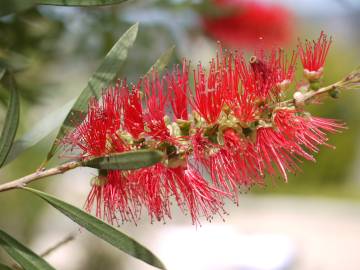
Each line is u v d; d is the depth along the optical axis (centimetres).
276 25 55
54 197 32
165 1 52
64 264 83
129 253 32
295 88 33
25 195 71
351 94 199
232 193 33
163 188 33
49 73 52
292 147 33
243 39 54
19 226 74
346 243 138
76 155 33
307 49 33
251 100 33
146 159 30
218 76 33
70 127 33
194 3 52
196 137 33
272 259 106
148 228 103
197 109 33
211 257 111
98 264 83
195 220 33
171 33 51
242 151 33
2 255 55
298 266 113
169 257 111
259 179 34
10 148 33
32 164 64
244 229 135
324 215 169
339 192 198
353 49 237
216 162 33
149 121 33
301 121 33
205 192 33
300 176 202
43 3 32
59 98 53
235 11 54
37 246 82
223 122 33
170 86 33
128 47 34
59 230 94
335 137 205
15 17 46
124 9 51
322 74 33
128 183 33
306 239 139
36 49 49
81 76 53
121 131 33
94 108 33
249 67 33
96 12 50
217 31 54
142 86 35
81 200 75
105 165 31
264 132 33
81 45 51
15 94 33
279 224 152
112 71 34
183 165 33
